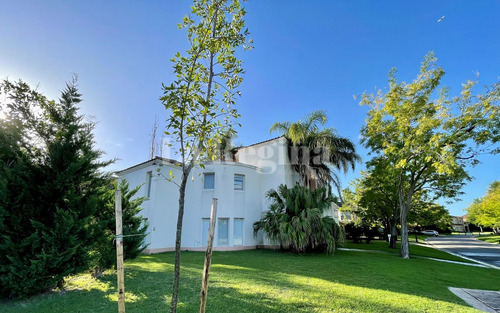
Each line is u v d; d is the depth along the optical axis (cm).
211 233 371
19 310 567
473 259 1977
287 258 1342
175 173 1759
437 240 4725
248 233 1830
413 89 1569
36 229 667
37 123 769
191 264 1111
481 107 1415
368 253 1783
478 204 4931
